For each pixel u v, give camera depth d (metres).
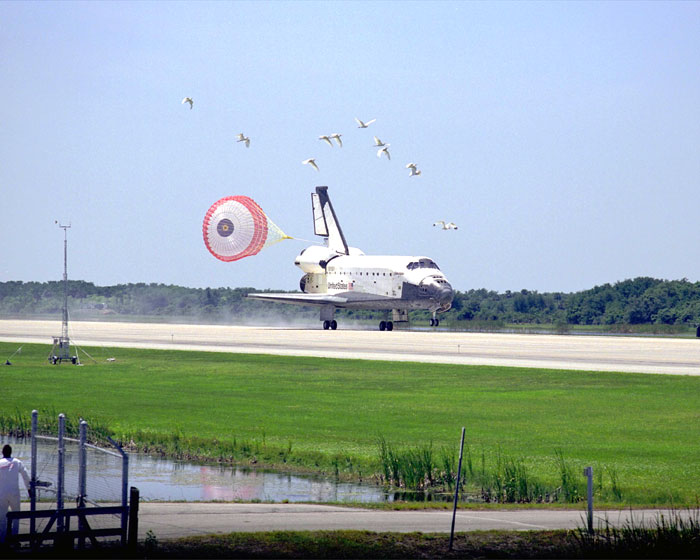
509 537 33.28
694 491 44.53
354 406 75.31
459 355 119.38
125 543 33.06
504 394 80.88
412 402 77.00
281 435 62.78
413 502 43.09
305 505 40.28
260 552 30.97
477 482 48.78
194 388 89.06
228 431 64.69
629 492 44.50
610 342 153.38
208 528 34.41
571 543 32.53
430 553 31.23
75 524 37.53
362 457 55.03
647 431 61.94
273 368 105.25
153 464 54.81
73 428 66.12
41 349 142.12
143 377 99.56
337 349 131.62
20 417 71.62
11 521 33.41
